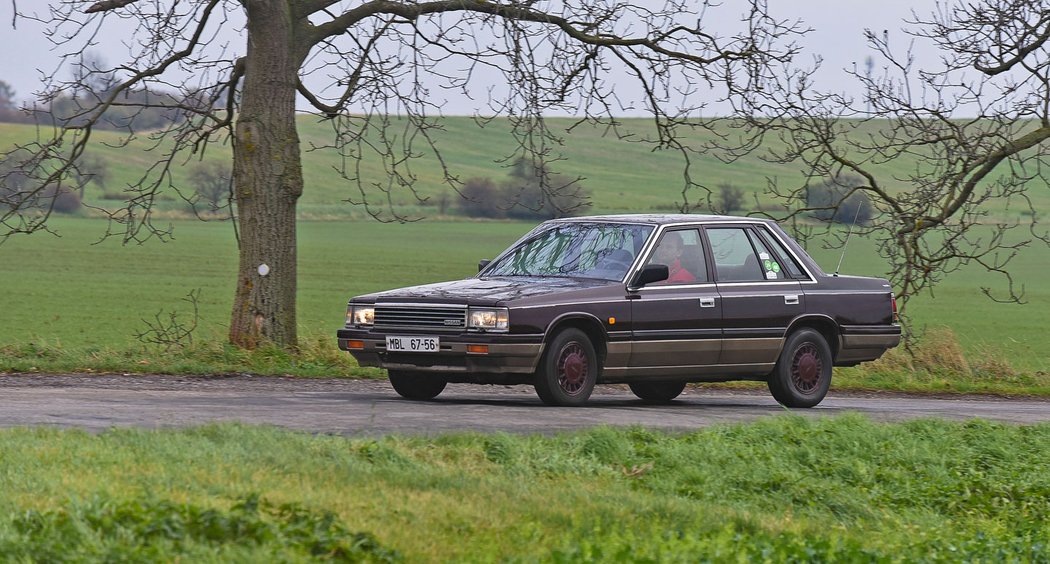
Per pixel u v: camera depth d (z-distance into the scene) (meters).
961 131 38.50
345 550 11.11
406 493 14.02
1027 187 38.62
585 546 11.59
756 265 26.86
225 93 35.16
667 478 17.39
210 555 10.52
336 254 143.75
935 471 19.83
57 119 33.12
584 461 17.48
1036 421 27.56
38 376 27.20
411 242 164.12
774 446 20.09
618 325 24.38
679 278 25.55
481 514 13.33
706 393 32.50
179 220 182.88
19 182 33.22
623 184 189.00
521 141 31.95
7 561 10.00
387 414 21.27
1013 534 16.88
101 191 181.88
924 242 40.03
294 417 20.34
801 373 27.31
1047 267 151.62
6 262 122.56
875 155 38.91
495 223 191.12
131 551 10.32
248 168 31.91
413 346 23.41
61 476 13.19
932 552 14.85
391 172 32.59
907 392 36.19
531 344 23.14
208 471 14.17
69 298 86.56
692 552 12.26
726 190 70.38
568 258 25.83
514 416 21.78
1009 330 83.44
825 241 39.62
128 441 15.63
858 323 28.08
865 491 18.30
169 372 28.95
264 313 31.88
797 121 36.56
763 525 14.87
